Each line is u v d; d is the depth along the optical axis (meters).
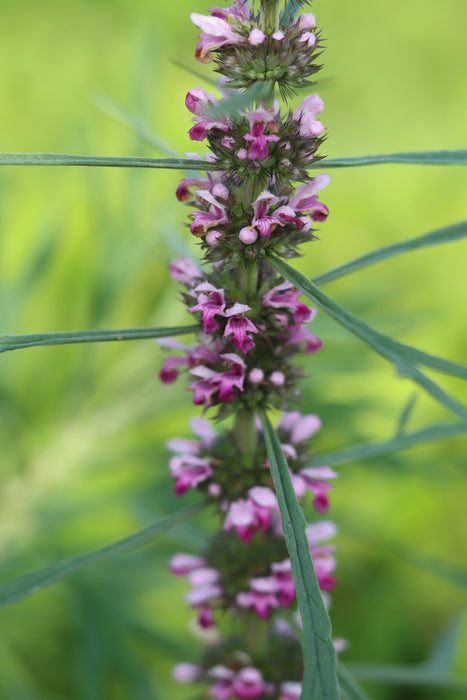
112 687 0.59
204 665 0.45
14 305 0.55
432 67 1.27
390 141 1.15
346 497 0.74
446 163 0.38
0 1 1.25
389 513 0.76
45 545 0.56
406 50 1.30
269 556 0.42
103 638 0.51
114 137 0.74
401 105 1.20
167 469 0.56
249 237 0.38
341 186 1.03
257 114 0.37
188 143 0.98
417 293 0.93
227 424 0.54
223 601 0.42
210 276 0.40
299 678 0.43
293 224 0.38
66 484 0.58
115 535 0.62
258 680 0.42
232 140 0.38
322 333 0.49
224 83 0.38
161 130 0.99
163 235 0.44
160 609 0.66
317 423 0.42
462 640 0.60
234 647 0.44
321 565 0.42
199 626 0.45
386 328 0.58
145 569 0.56
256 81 0.38
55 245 0.56
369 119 1.18
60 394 0.57
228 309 0.38
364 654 0.70
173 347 0.40
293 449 0.41
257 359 0.40
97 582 0.53
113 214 0.52
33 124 1.03
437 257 0.97
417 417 0.75
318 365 0.55
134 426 0.59
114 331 0.37
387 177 1.03
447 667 0.50
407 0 1.39
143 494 0.54
